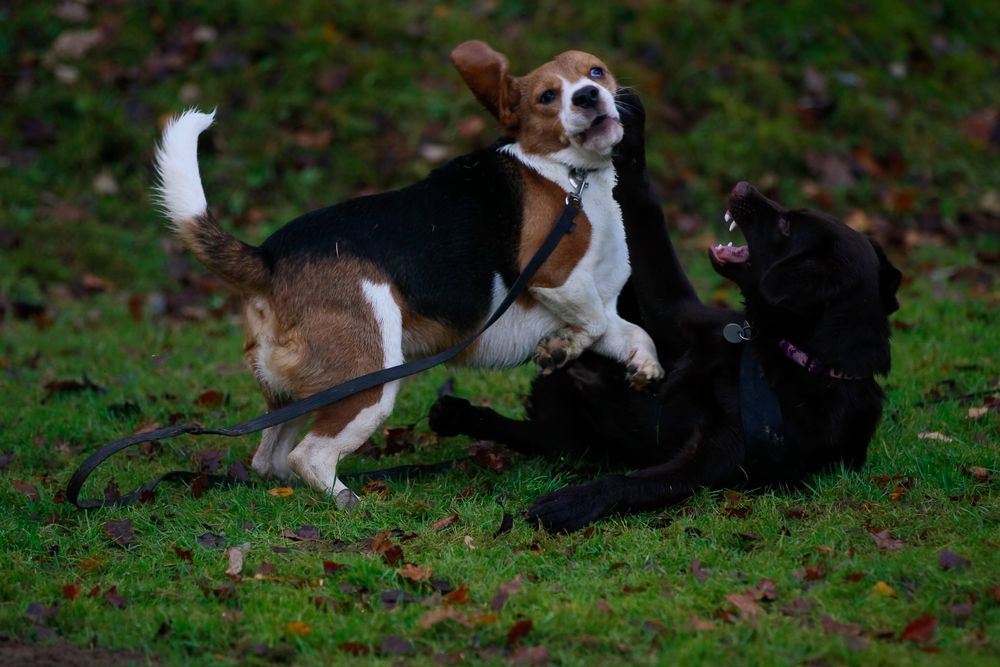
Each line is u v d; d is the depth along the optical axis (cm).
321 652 566
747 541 686
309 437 764
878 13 1875
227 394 1040
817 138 1681
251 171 1578
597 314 820
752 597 604
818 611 591
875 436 858
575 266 806
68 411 998
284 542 696
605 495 719
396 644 567
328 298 756
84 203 1529
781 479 757
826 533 684
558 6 1795
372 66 1691
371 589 631
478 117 1644
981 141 1733
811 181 1634
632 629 574
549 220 805
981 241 1527
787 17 1828
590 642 563
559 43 1736
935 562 640
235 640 580
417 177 1574
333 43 1706
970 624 577
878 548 664
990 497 734
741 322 793
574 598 606
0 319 1324
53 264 1424
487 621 581
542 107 801
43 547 695
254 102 1641
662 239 843
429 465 836
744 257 784
